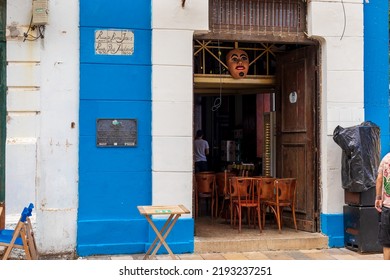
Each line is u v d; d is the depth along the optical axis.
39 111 7.90
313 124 8.84
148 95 8.24
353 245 8.30
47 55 7.93
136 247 8.12
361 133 8.10
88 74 8.06
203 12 8.30
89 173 8.05
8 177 7.76
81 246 7.92
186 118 8.22
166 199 8.12
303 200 9.05
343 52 8.72
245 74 9.45
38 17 7.70
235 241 8.21
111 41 8.13
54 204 7.91
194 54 9.21
